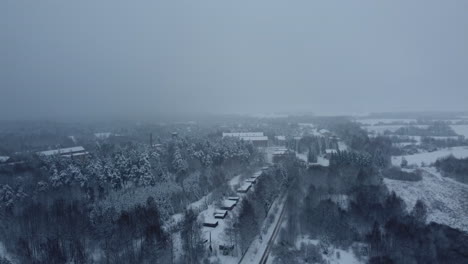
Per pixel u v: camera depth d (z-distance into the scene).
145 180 119.75
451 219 113.50
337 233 97.12
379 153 172.88
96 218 93.31
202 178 135.88
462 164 158.88
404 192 134.00
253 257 82.44
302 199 119.62
